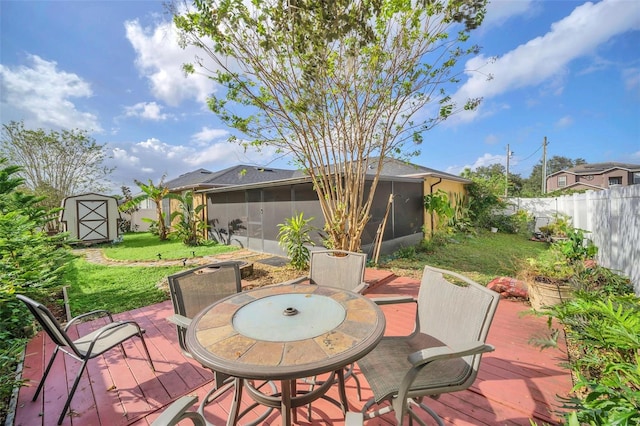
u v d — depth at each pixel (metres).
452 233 10.87
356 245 5.57
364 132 5.15
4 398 2.35
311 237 8.11
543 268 4.16
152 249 10.78
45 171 16.34
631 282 3.73
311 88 4.34
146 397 2.40
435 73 4.67
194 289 2.40
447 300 2.08
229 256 9.14
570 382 2.45
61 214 11.74
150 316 4.19
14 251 4.00
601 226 4.98
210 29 3.87
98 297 5.13
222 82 4.41
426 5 3.92
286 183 8.20
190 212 12.14
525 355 2.89
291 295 2.31
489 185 13.90
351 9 3.63
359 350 1.49
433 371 1.83
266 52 4.19
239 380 1.93
